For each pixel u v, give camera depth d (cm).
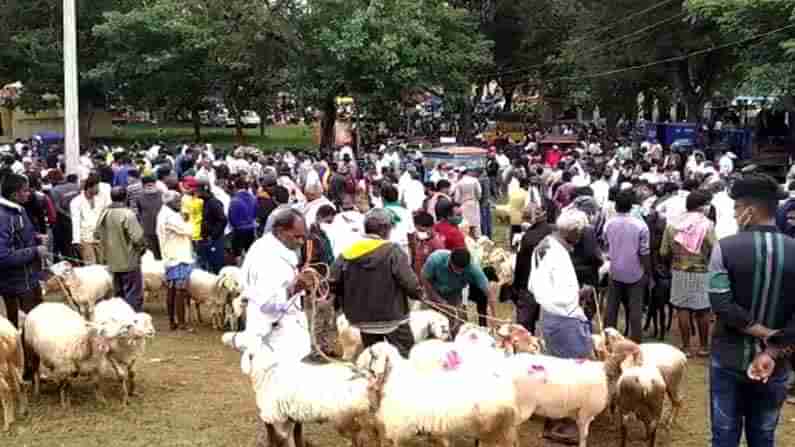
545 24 5031
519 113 5500
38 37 4309
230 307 1159
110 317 818
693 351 1069
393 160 2527
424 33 3372
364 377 641
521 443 759
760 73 2580
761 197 519
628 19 3903
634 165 2145
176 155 2756
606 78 4347
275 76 3931
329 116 3725
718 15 2884
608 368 712
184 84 4209
